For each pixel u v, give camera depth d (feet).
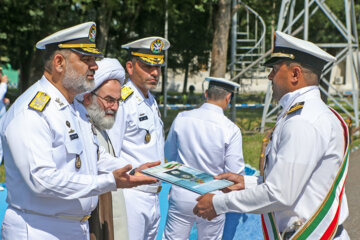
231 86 13.08
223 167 13.12
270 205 7.66
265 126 53.21
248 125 54.19
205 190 8.01
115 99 10.06
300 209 7.74
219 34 46.03
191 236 14.98
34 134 7.56
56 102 8.00
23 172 7.53
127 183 8.14
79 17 57.47
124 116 11.51
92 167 8.70
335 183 7.73
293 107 7.89
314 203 7.71
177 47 93.66
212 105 13.12
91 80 8.29
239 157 13.00
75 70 8.05
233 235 14.55
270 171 7.71
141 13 80.59
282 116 8.13
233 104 49.55
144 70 12.09
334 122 7.86
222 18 46.01
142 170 8.93
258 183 9.08
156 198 12.22
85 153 8.45
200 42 92.02
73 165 8.10
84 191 7.79
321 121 7.65
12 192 8.01
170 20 77.71
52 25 54.54
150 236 12.44
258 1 67.31
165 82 63.26
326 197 7.67
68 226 8.19
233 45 49.60
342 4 55.16
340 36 57.93
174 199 13.12
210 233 13.25
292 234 7.80
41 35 56.29
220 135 12.77
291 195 7.48
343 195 8.33
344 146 7.95
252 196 7.84
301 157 7.41
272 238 8.09
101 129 10.34
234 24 49.39
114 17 76.54
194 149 12.94
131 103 11.80
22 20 57.31
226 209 8.27
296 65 8.14
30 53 77.87
